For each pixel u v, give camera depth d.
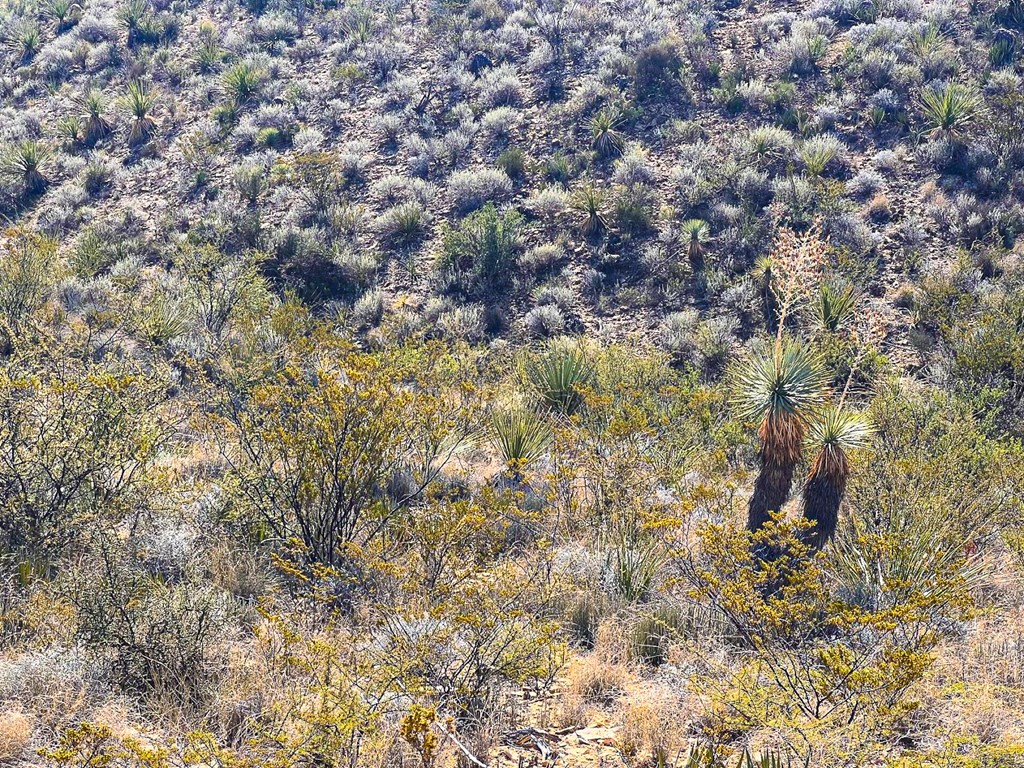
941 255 24.14
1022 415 16.48
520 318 24.36
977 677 5.64
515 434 11.67
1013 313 19.50
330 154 31.39
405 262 27.03
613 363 17.97
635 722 5.11
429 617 5.71
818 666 5.46
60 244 29.53
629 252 26.02
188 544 7.44
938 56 31.47
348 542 7.15
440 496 9.35
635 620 6.82
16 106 39.12
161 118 36.38
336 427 7.89
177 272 23.64
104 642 5.60
